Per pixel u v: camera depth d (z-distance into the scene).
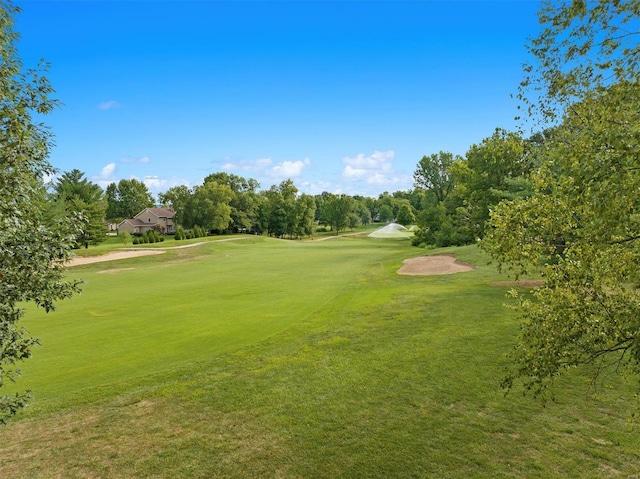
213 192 75.06
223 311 13.14
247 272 24.31
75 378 7.59
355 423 5.73
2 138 3.94
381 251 39.25
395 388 6.71
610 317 3.91
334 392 6.68
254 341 9.55
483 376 6.95
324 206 102.06
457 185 36.12
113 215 104.81
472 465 4.74
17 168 3.95
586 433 5.25
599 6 3.45
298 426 5.71
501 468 4.66
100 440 5.48
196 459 5.02
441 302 12.21
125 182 106.50
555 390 6.41
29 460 5.05
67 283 4.79
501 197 23.67
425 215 43.91
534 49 4.12
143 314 13.01
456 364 7.48
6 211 3.83
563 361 4.20
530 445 5.06
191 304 14.52
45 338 10.29
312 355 8.40
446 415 5.83
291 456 5.04
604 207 3.15
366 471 4.72
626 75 3.29
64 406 6.45
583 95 4.00
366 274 21.02
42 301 4.57
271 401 6.45
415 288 15.27
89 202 51.03
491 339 8.59
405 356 8.02
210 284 19.53
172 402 6.52
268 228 85.25
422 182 61.88
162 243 49.06
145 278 22.61
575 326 3.98
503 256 4.44
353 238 73.69
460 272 18.41
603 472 4.50
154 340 9.99
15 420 6.03
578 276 3.99
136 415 6.13
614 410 5.77
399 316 10.98
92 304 14.77
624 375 4.43
